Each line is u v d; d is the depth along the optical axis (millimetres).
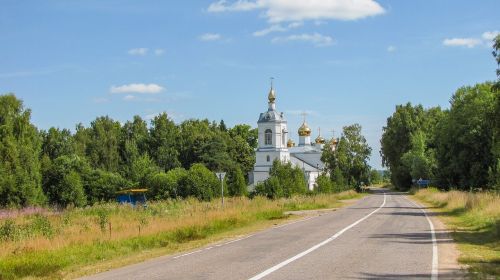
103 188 85875
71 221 31891
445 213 39594
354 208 50375
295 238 22797
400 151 128500
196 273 13820
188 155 123375
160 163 120500
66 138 109688
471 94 61312
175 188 76812
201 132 130000
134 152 117500
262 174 115812
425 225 28875
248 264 15195
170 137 124562
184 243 23078
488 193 39812
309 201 56844
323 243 20422
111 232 24156
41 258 17969
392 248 18406
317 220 34375
